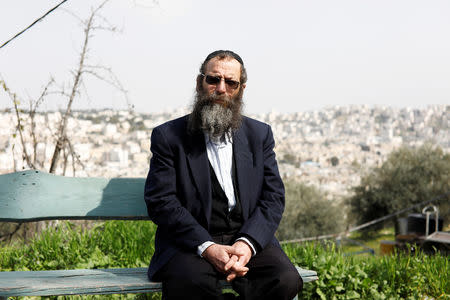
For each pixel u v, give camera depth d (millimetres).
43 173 2328
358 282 3150
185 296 1927
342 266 3229
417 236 7133
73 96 4293
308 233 25094
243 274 1971
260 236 2068
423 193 23406
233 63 2193
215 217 2162
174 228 2068
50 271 2146
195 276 1932
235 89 2213
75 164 4395
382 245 7020
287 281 1961
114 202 2422
